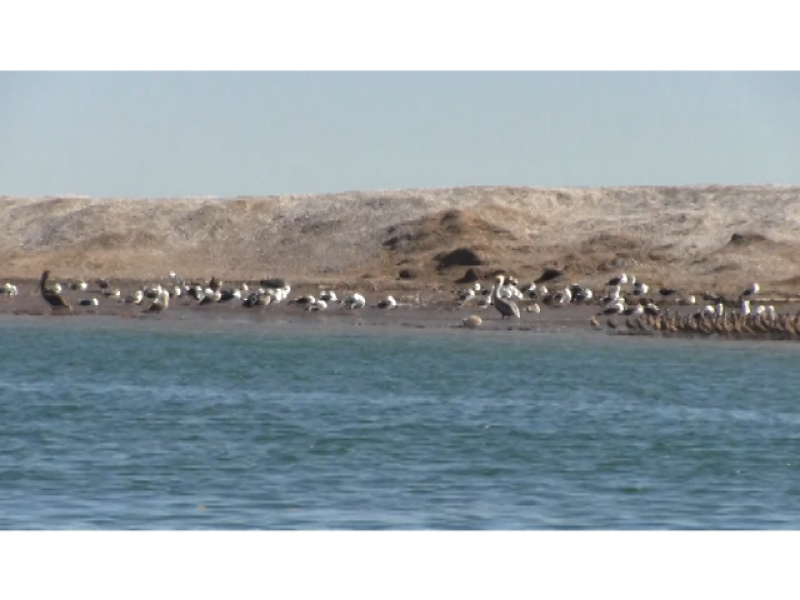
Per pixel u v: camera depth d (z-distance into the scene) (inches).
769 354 2337.6
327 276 4498.0
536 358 2279.8
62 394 1857.8
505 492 1155.9
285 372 2096.5
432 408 1691.7
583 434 1480.1
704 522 1055.0
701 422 1579.7
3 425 1549.0
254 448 1375.5
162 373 2100.1
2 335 2711.6
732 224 4542.3
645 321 2726.4
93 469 1255.5
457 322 2910.9
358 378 2016.5
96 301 3346.5
